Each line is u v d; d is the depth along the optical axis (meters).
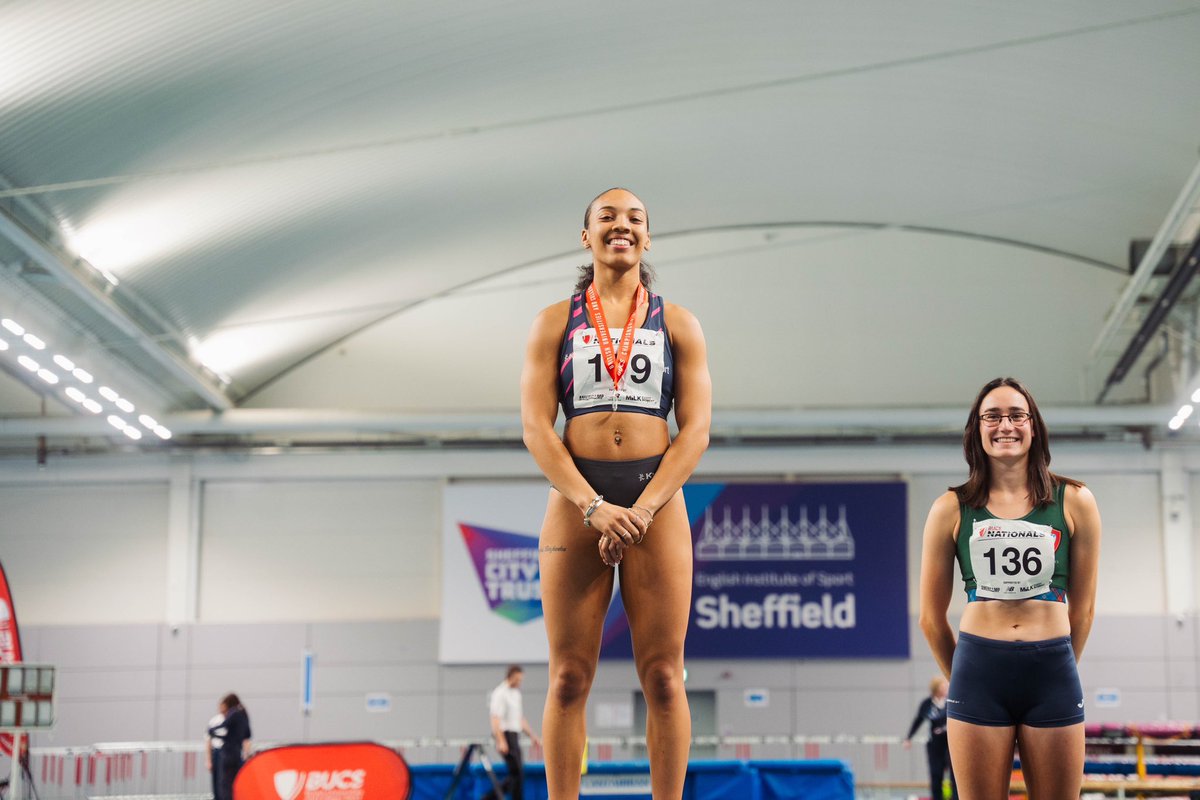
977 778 4.35
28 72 12.23
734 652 23.02
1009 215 22.27
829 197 22.12
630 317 4.25
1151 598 23.08
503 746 16.41
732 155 19.70
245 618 23.56
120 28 12.10
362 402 23.75
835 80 17.19
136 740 22.89
